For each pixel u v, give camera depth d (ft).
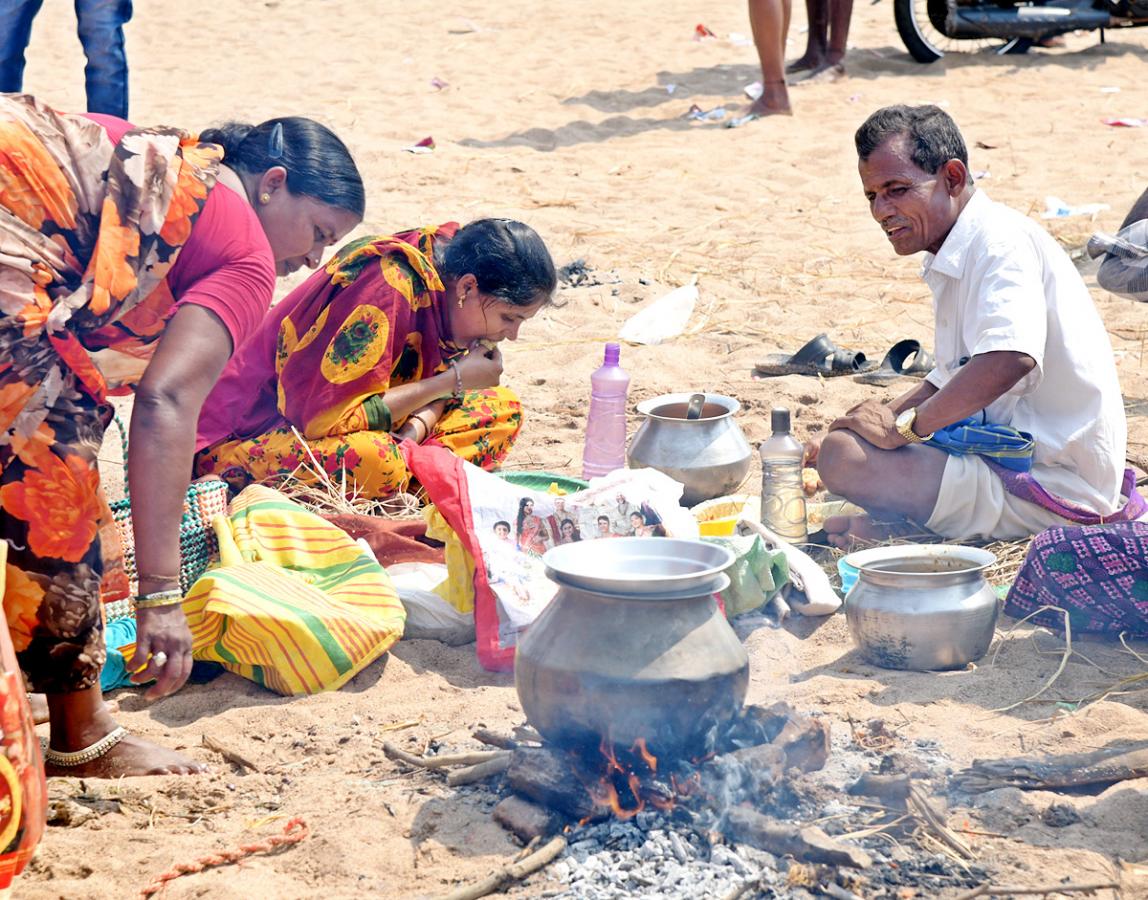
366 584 15.24
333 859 11.10
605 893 10.38
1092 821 11.35
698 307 30.04
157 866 11.09
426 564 16.60
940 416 16.76
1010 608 15.65
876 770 12.06
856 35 59.98
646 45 60.03
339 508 17.40
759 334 28.27
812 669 14.73
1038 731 12.89
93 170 11.62
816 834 10.73
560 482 17.63
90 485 11.78
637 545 11.84
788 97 47.57
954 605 14.26
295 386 17.98
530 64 57.26
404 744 13.19
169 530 11.68
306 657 14.38
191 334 11.68
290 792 12.37
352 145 44.73
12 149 11.23
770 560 15.48
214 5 71.15
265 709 13.92
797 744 11.79
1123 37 58.18
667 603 10.94
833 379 25.31
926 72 52.90
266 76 56.03
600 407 19.06
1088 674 14.25
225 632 14.56
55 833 11.71
